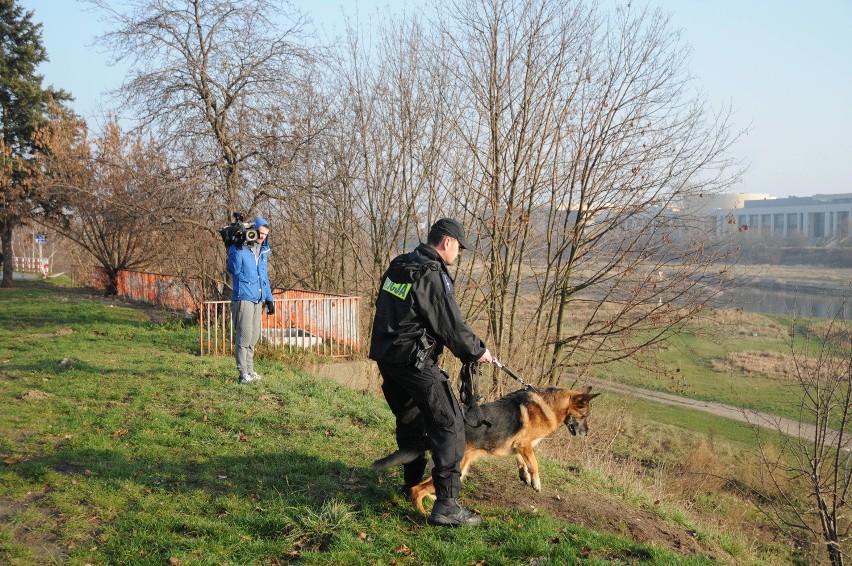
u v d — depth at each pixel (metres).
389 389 4.50
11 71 29.34
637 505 5.99
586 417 5.31
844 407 8.64
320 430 6.45
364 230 15.95
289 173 13.37
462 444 4.34
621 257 11.36
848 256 51.53
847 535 9.34
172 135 13.18
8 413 6.46
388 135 15.41
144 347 11.12
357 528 4.17
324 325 11.42
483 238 12.70
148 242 20.17
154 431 6.08
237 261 8.20
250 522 4.14
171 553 3.66
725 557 5.20
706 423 16.16
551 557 4.02
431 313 4.13
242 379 8.27
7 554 3.61
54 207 25.72
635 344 11.50
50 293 24.05
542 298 12.07
